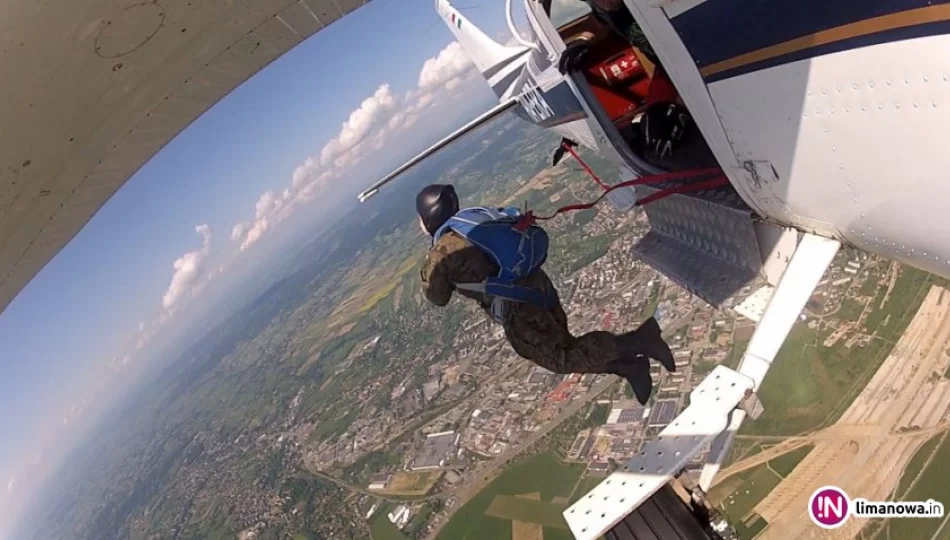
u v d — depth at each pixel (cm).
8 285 366
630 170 402
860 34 179
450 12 668
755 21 210
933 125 175
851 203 223
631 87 413
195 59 334
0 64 254
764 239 300
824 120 210
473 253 250
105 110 316
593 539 253
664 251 390
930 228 200
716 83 246
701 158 347
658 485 254
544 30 375
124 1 263
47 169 315
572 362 257
